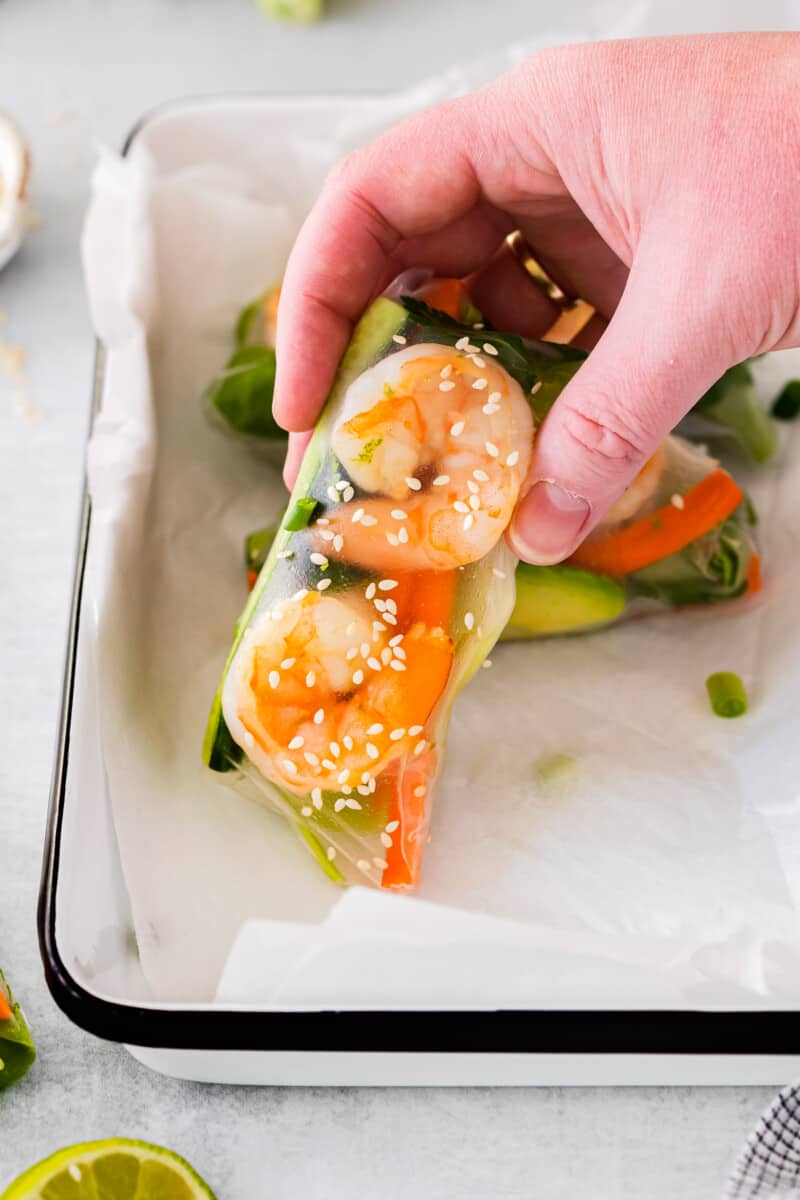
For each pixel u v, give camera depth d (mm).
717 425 491
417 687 426
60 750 426
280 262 524
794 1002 403
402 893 430
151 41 621
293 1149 416
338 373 440
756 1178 389
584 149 423
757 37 415
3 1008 419
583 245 474
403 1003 404
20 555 507
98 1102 422
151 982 416
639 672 469
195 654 468
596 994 405
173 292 517
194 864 434
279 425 457
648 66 416
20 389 540
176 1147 416
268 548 473
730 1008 399
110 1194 406
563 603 459
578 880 435
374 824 431
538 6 625
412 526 426
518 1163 414
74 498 518
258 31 623
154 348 504
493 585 432
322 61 612
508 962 408
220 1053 402
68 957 404
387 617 426
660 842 440
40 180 584
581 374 414
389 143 443
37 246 571
